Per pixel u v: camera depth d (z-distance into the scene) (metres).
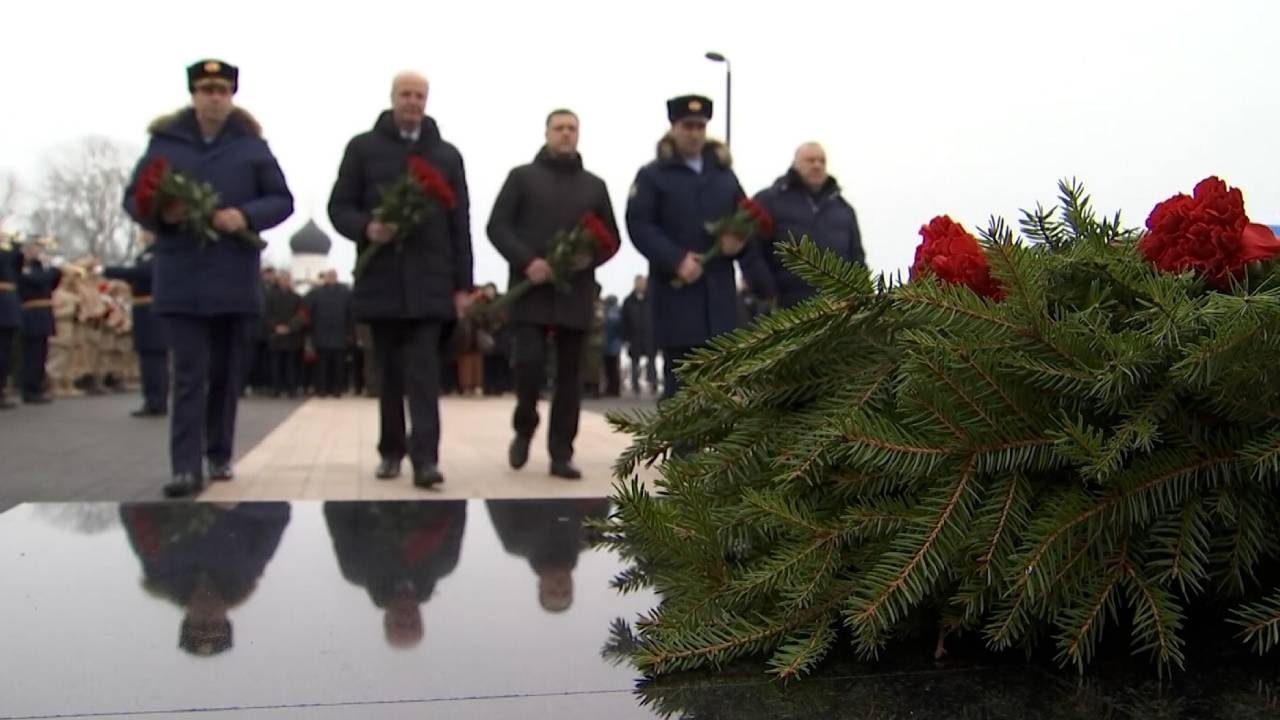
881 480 1.42
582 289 6.34
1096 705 1.23
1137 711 1.21
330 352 18.94
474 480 6.35
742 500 1.48
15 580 1.88
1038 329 1.35
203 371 5.39
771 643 1.39
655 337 6.21
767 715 1.22
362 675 1.36
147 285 11.27
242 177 5.44
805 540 1.39
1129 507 1.32
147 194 5.05
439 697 1.28
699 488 1.58
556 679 1.34
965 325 1.38
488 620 1.64
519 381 6.47
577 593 1.82
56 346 16.03
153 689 1.30
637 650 1.44
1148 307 1.39
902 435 1.35
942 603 1.41
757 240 6.15
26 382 13.69
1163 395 1.32
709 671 1.36
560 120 6.34
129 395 17.52
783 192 6.37
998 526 1.31
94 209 42.38
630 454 1.77
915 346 1.38
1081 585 1.33
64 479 6.08
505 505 2.83
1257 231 1.47
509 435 10.07
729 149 6.32
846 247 6.43
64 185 42.03
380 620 1.63
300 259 48.44
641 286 21.16
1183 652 1.39
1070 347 1.34
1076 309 1.48
